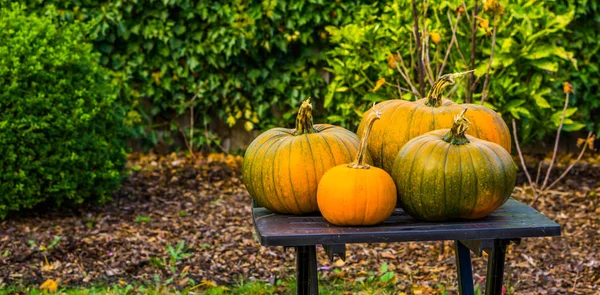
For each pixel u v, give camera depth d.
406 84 6.24
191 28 6.98
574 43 6.86
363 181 2.40
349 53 6.47
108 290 4.03
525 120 6.28
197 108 7.34
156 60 7.07
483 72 5.69
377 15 6.88
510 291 4.04
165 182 6.41
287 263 4.55
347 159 2.57
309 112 2.61
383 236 2.34
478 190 2.40
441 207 2.42
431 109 2.72
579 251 4.66
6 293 3.96
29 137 5.00
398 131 2.69
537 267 4.41
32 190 5.09
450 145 2.45
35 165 5.04
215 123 7.43
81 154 5.27
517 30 5.91
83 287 4.11
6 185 5.00
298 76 7.26
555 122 6.29
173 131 7.41
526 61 6.00
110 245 4.73
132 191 6.11
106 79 5.92
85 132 5.29
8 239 4.77
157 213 5.52
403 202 2.49
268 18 6.97
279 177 2.54
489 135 2.68
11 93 4.96
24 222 5.16
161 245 4.79
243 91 7.28
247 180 2.65
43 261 4.44
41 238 4.80
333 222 2.44
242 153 7.37
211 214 5.54
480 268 4.43
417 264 4.51
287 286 4.17
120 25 6.81
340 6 6.91
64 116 5.12
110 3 6.80
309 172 2.53
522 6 5.90
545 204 5.72
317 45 7.20
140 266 4.44
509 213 2.61
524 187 6.16
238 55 7.05
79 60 5.34
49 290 4.02
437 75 5.21
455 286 4.13
